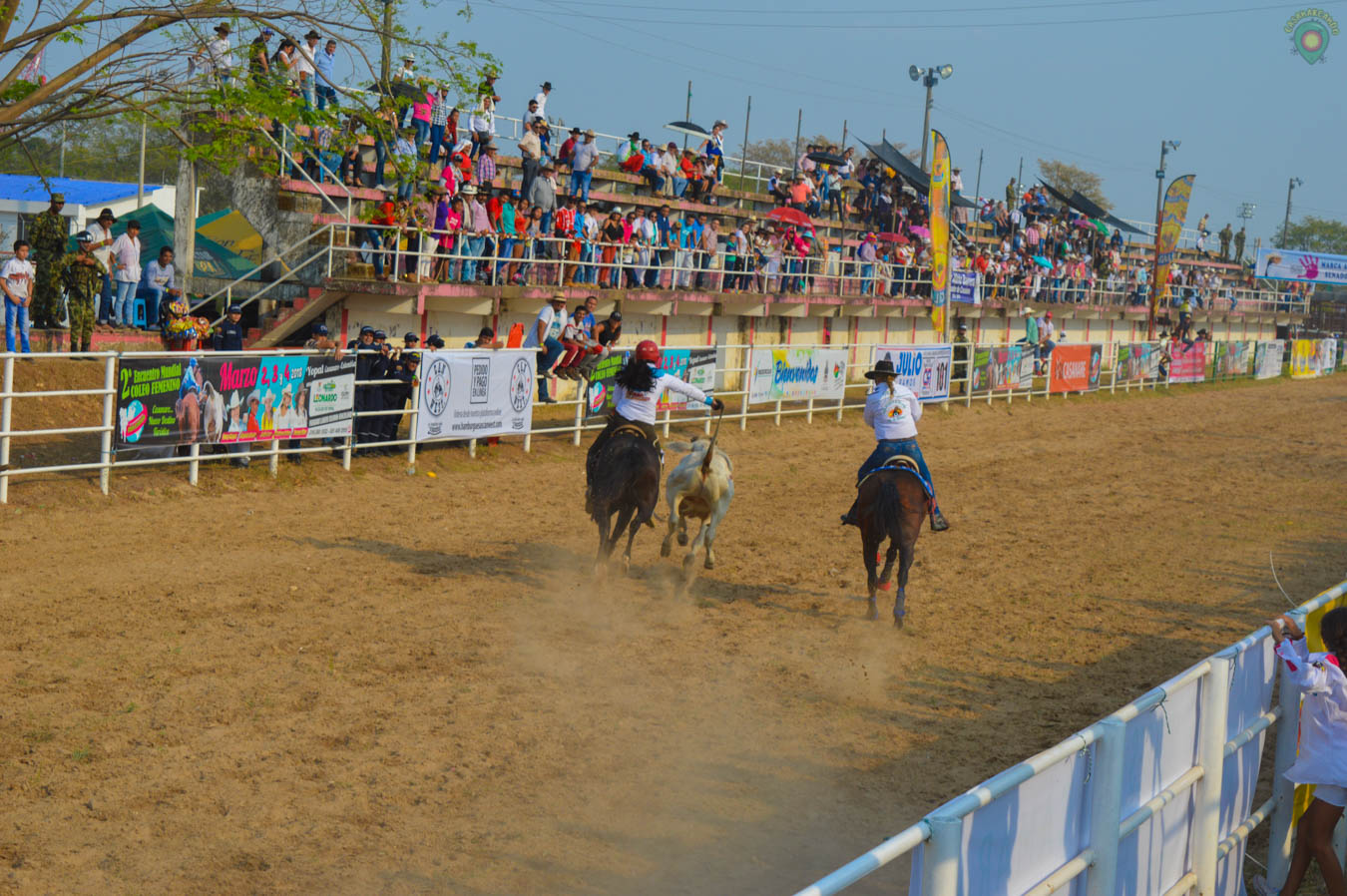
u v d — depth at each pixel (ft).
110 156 150.10
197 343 54.54
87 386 55.72
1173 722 17.74
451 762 23.82
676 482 36.60
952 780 24.54
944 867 12.13
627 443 35.65
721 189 109.91
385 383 54.24
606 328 71.56
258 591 35.32
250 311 72.79
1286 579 44.86
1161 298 165.37
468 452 60.49
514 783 23.02
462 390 58.08
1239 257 231.91
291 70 55.26
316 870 19.24
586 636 33.09
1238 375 148.56
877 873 20.34
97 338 59.98
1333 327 247.09
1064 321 153.79
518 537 45.37
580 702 27.73
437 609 34.76
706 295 91.35
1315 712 19.84
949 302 96.43
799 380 81.35
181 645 29.89
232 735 24.45
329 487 51.06
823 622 36.29
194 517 43.93
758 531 49.73
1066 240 155.02
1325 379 166.91
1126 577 44.34
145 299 66.28
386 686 27.91
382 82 47.47
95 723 24.54
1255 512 60.39
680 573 41.47
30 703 25.35
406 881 19.06
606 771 23.88
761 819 22.17
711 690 29.22
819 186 114.42
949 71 120.26
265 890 18.52
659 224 88.12
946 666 32.53
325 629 32.09
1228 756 19.61
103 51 43.19
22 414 52.06
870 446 77.20
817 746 26.03
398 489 52.44
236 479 49.37
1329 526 57.11
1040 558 47.14
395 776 22.99
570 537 45.96
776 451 72.18
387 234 67.36
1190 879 18.71
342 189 70.08
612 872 19.79
